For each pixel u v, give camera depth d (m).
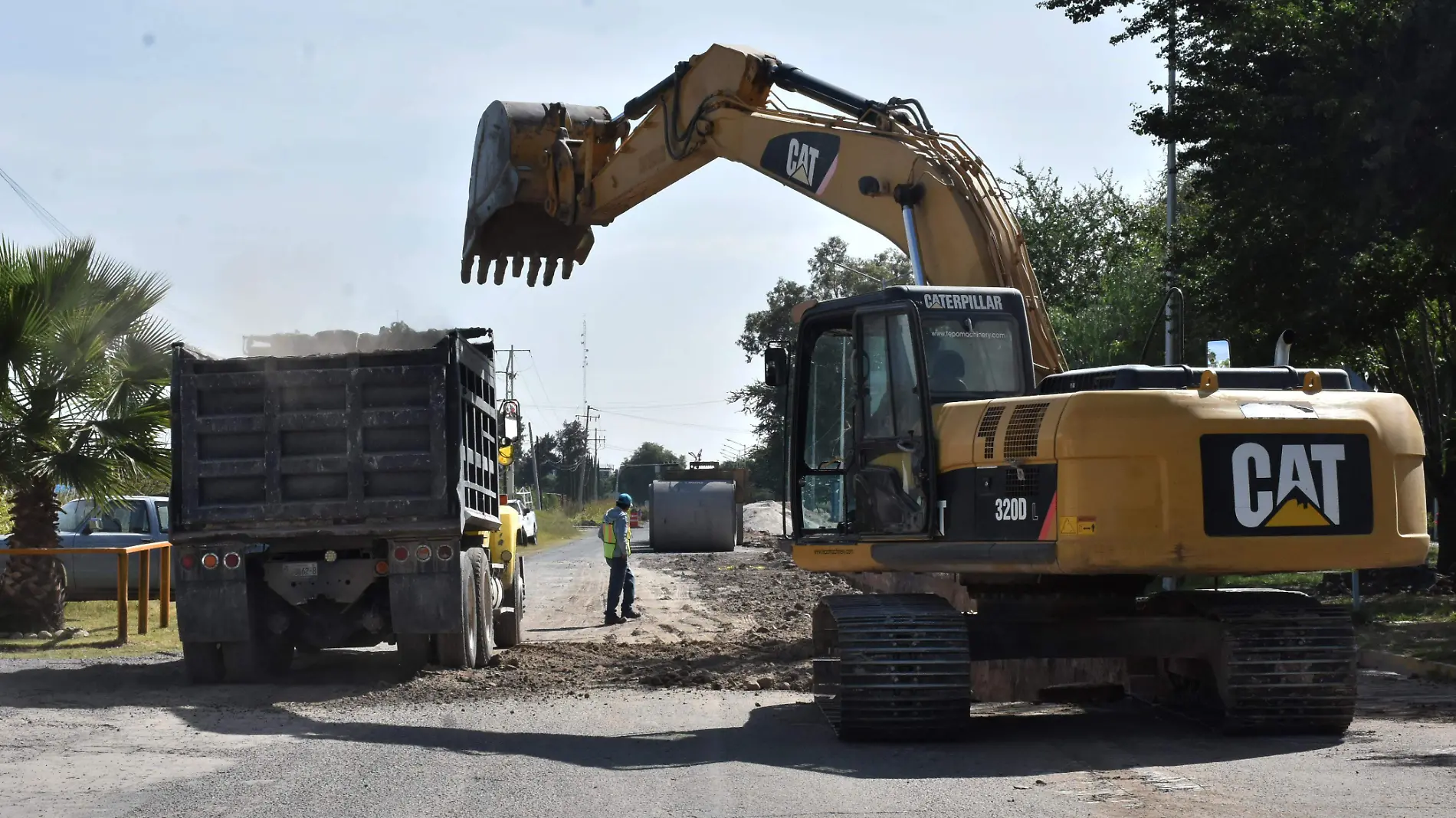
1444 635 15.71
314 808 7.16
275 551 13.60
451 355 13.05
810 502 11.01
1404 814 6.58
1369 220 15.70
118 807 7.18
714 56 14.49
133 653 16.16
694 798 7.32
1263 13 16.67
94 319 17.34
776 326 89.25
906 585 16.62
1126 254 40.81
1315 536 8.77
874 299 10.35
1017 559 9.02
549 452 163.62
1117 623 9.68
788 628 19.02
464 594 13.55
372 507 12.98
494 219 16.19
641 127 15.30
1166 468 8.63
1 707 11.28
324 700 11.89
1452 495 24.58
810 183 13.27
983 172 12.25
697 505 48.47
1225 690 9.42
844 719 9.30
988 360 10.26
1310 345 18.53
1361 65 15.55
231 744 9.36
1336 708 9.38
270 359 13.05
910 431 9.95
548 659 15.00
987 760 8.54
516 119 15.79
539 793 7.54
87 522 22.09
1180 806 6.90
